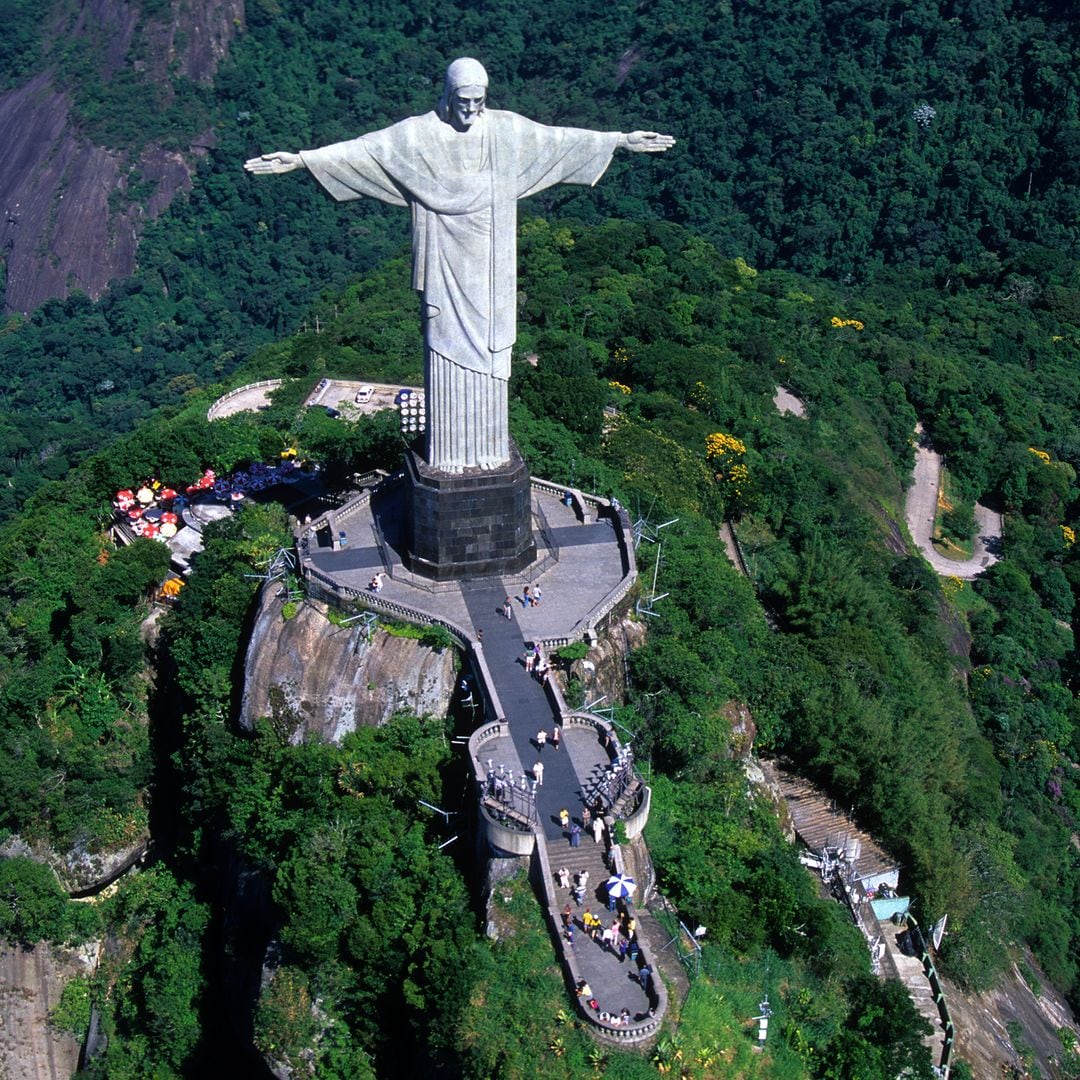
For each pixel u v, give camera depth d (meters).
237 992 87.19
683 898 77.44
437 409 89.12
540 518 100.31
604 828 74.94
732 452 142.88
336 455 116.69
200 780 91.56
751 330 198.25
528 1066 66.75
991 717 132.12
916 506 179.88
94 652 106.19
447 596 90.81
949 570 168.62
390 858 78.62
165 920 96.50
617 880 70.56
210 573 102.00
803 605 117.12
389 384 155.75
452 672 86.19
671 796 85.19
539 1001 68.81
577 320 188.50
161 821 103.62
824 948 77.56
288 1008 78.31
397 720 84.75
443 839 79.62
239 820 86.56
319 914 77.25
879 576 142.50
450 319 86.50
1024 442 192.88
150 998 91.94
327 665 88.50
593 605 90.50
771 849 83.81
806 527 140.75
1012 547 173.25
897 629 121.50
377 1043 76.50
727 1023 70.94
